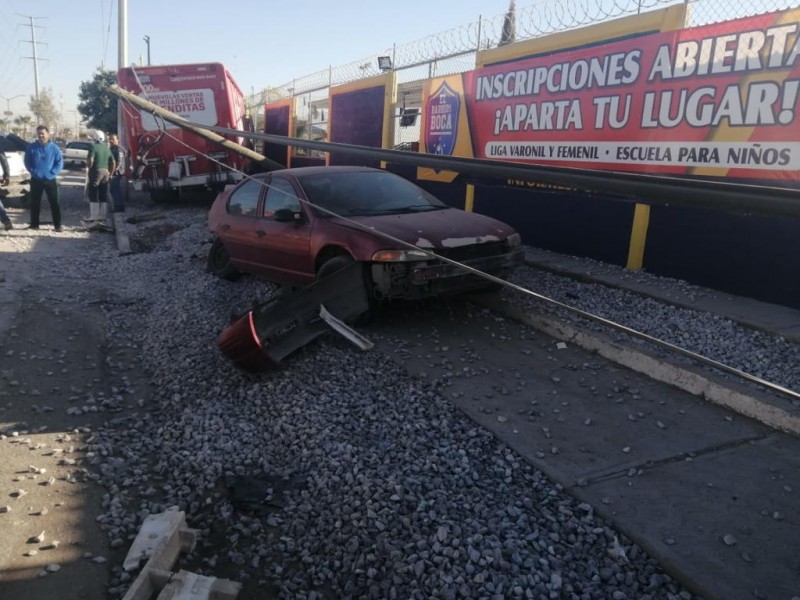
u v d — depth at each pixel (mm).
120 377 5820
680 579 2936
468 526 3322
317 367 5484
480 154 10484
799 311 6172
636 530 3248
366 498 3609
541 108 9125
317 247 6625
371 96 13875
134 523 3621
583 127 8461
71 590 3105
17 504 3793
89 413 5066
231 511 3705
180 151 16625
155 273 9711
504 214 10125
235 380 5430
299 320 5887
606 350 5582
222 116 16906
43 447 4488
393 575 3047
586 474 3811
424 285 6051
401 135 13227
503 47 9773
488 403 4770
